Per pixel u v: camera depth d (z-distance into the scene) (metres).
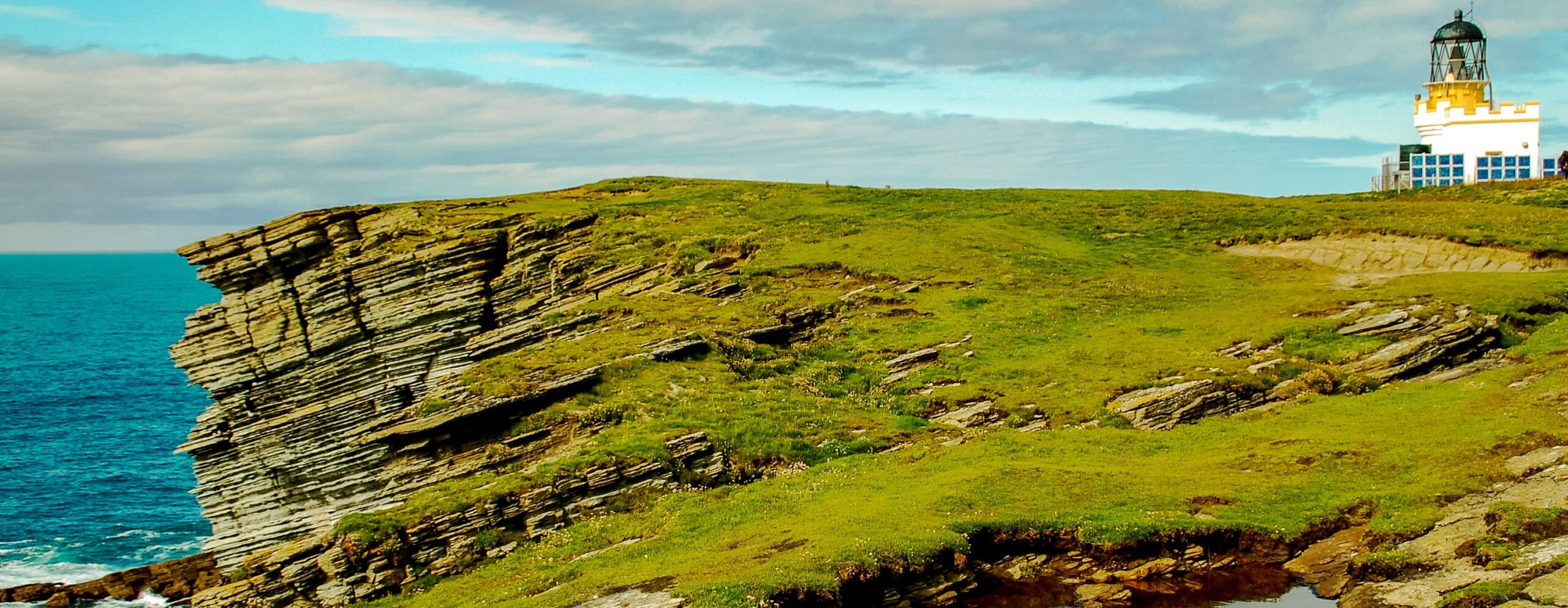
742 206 87.75
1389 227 71.81
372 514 42.06
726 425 47.19
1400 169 104.12
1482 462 37.12
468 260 71.06
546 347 56.84
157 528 67.06
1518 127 97.19
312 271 69.44
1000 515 36.91
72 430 99.81
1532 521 32.03
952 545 34.78
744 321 60.72
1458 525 33.44
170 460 86.31
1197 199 89.06
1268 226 76.56
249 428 56.94
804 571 32.34
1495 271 63.62
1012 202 89.50
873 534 35.06
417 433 48.50
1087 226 80.88
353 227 74.25
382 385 60.94
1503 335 53.12
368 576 40.12
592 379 51.12
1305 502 37.03
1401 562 32.22
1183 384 49.62
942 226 79.62
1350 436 41.91
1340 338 54.00
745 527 38.31
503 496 41.97
